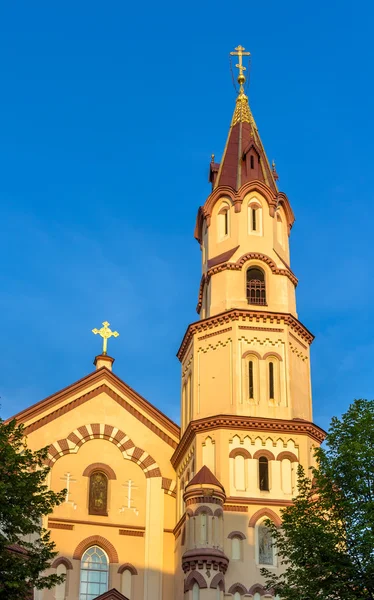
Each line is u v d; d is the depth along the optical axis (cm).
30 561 4025
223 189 6300
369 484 4069
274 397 5625
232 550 5169
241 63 7150
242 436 5456
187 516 5209
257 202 6247
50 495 4209
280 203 6372
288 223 6394
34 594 5325
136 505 5781
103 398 6044
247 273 6012
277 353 5731
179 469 5831
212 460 5409
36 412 5878
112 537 5634
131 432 5988
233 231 6144
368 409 4291
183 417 5981
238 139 6650
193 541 5094
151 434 6016
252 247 6078
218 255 6144
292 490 5366
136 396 6084
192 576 5003
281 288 5988
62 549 5512
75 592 5425
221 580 5016
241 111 6850
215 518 5156
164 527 5741
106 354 6278
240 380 5616
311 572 3975
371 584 3859
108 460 5869
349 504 4022
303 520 4169
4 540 3891
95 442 5906
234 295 5909
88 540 5578
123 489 5806
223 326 5794
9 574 3897
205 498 5181
